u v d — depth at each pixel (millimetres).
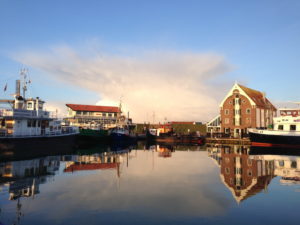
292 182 17641
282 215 11148
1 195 13695
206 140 71375
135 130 101562
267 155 35438
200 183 17203
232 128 73438
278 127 49062
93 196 13727
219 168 23656
